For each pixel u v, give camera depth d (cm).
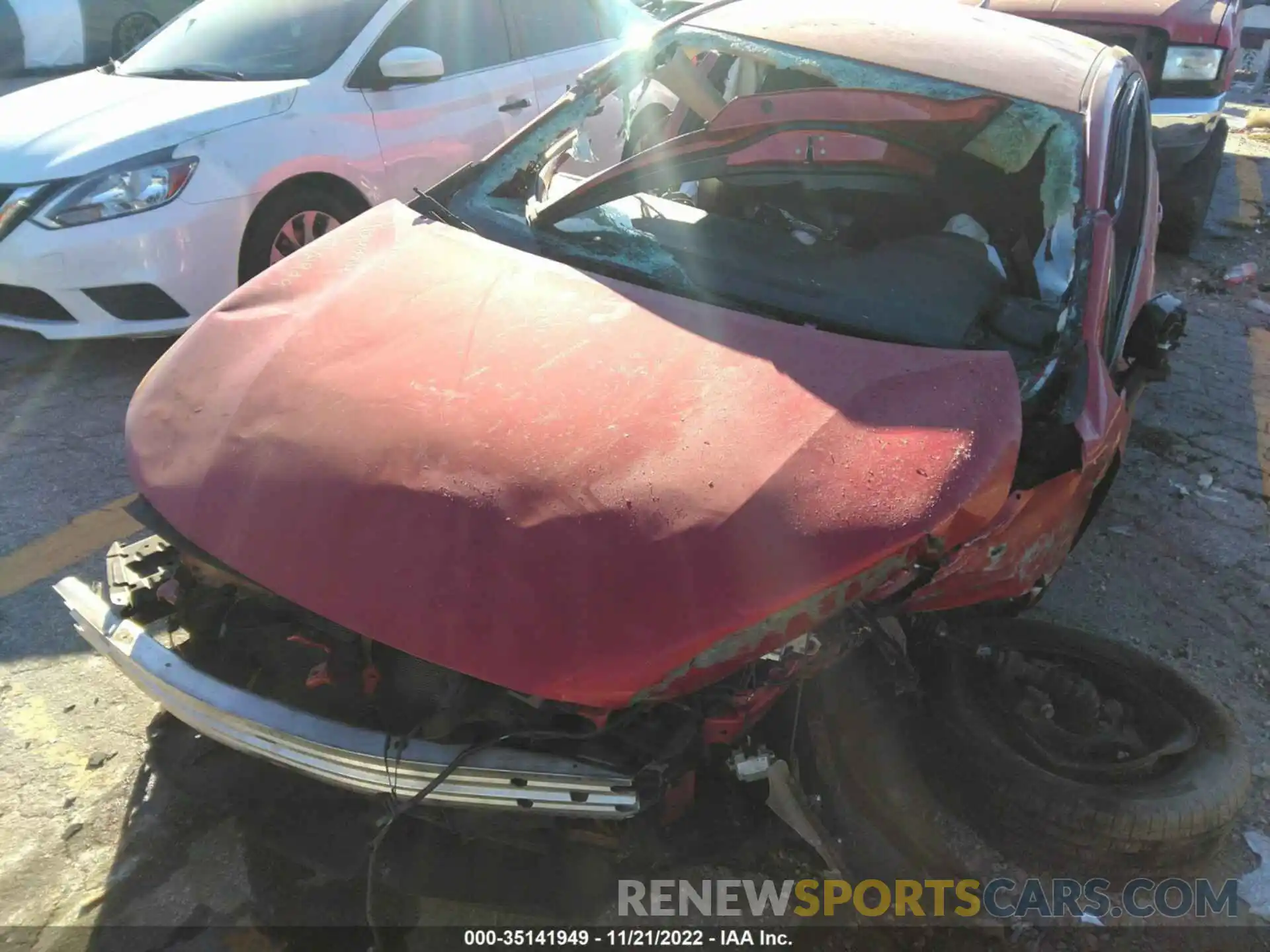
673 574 160
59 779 231
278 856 214
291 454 187
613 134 376
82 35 862
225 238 398
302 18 461
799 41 269
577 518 166
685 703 168
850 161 263
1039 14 568
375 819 200
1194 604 314
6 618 281
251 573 179
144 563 217
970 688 228
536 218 262
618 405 185
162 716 232
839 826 213
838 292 229
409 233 255
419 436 183
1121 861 208
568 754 166
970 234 264
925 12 295
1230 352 502
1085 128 243
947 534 166
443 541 168
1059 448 192
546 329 208
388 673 182
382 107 450
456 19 488
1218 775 214
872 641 194
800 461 171
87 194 373
